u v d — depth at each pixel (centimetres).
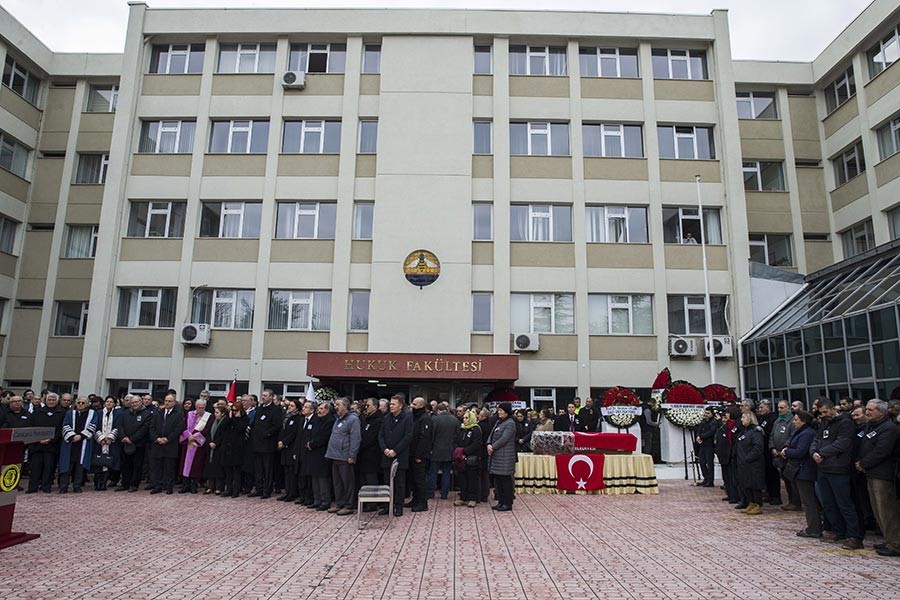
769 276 2253
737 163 2278
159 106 2330
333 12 2327
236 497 1284
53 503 1177
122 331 2167
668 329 2184
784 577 693
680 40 2367
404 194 2192
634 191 2273
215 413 1349
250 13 2339
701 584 662
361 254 2184
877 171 2278
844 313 1720
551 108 2312
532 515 1096
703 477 1573
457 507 1180
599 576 690
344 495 1090
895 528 802
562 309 2203
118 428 1349
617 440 1441
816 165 2608
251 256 2208
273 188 2244
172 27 2344
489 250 2191
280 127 2292
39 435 875
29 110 2538
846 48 2408
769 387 2025
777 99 2612
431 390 2061
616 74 2375
